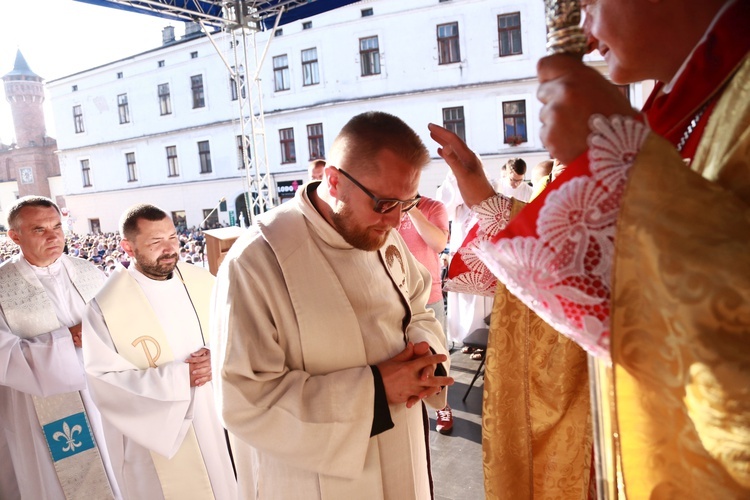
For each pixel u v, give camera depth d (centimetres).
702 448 54
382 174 131
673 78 75
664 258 53
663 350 55
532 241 64
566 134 62
